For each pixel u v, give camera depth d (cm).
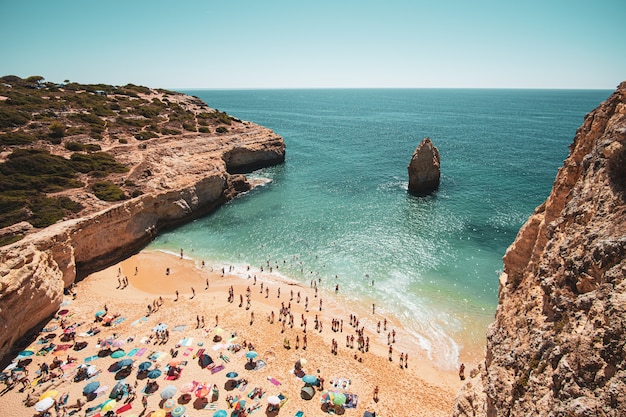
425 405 2675
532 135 14638
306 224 6059
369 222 6041
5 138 6103
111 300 3944
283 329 3509
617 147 1181
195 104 13638
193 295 4094
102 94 11025
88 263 4569
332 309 3881
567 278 1178
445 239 5350
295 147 12925
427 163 7331
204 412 2542
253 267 4762
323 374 2950
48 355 3053
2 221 4122
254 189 8106
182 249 5278
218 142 8962
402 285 4253
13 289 3091
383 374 2970
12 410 2512
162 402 2605
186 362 3016
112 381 2792
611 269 988
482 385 1623
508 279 1889
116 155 6719
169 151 7419
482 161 9969
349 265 4728
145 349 3162
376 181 8462
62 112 8288
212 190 6875
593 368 905
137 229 5294
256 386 2792
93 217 4584
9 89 9306
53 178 5259
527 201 6769
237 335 3406
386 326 3603
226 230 5938
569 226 1314
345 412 2584
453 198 7038
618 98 1401
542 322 1276
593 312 977
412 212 6394
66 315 3622
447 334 3475
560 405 938
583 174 1392
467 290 4128
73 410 2512
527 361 1248
